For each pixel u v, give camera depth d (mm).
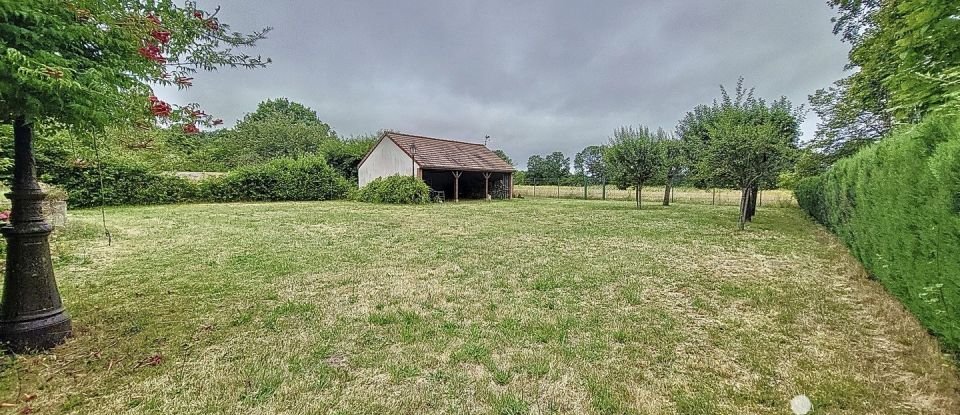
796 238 8133
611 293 4297
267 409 2123
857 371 2562
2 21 1968
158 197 16203
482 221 11109
